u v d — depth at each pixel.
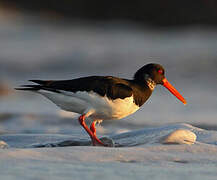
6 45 33.41
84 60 28.28
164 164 5.68
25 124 11.65
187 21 45.12
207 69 23.89
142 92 8.70
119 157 5.97
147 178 4.73
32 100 17.31
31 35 37.94
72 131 10.50
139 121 12.83
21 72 26.72
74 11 52.34
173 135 7.31
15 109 14.34
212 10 44.56
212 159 6.12
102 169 5.13
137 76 8.94
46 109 14.38
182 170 5.27
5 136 8.77
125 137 8.48
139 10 48.44
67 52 30.44
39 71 26.88
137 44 33.06
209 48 29.88
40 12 52.22
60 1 53.50
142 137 8.10
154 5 47.50
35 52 30.98
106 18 50.31
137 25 46.38
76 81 8.24
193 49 29.66
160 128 8.73
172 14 46.06
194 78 21.95
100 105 8.12
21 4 53.53
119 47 31.64
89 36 37.97
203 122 12.53
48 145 8.05
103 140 8.20
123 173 4.95
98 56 28.81
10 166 5.06
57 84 8.25
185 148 6.77
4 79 23.64
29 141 8.42
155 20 46.72
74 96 8.15
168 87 9.34
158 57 27.66
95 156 5.92
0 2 52.47
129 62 27.02
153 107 15.57
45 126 11.34
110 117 8.41
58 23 46.59
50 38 36.56
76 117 12.90
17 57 29.84
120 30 42.22
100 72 25.58
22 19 46.88
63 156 5.81
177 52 28.84
